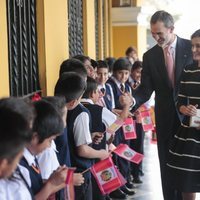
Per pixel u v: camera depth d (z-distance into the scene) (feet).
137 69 16.05
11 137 3.80
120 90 13.48
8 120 3.88
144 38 36.70
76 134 8.04
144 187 15.10
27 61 10.41
